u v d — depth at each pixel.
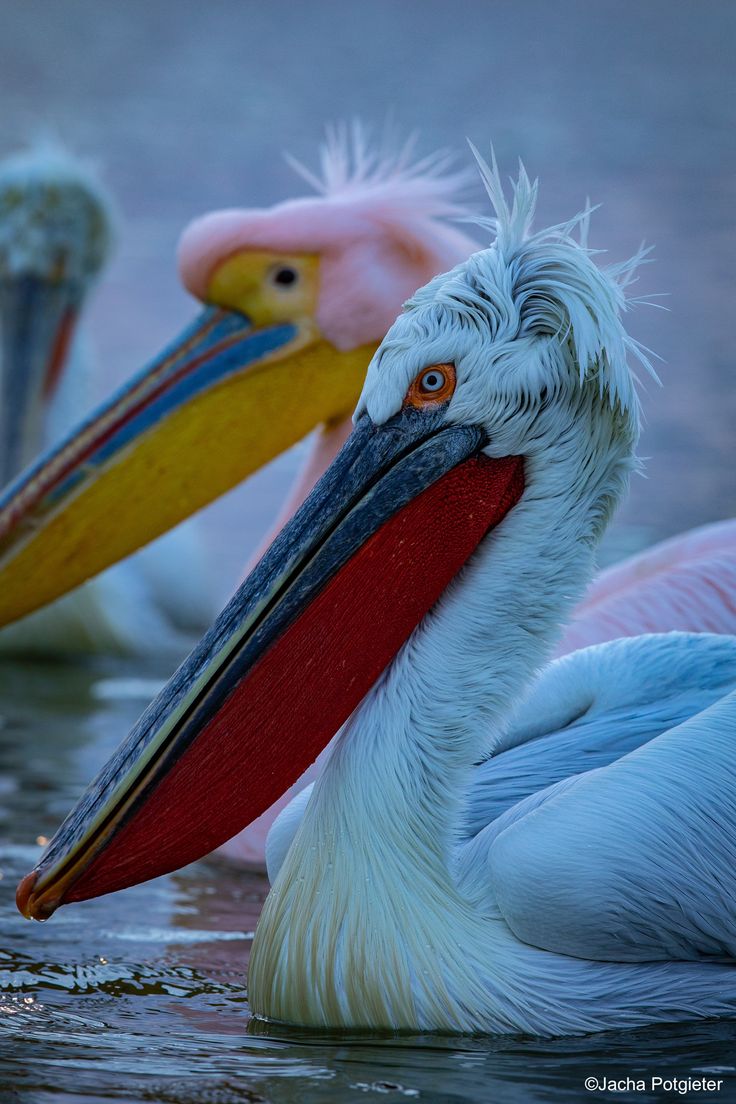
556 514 8.52
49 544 13.13
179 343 13.10
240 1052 7.84
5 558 13.17
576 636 11.72
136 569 22.41
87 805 8.37
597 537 8.71
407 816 8.30
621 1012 8.20
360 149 13.71
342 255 12.85
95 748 15.62
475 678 8.41
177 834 8.38
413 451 8.43
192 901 11.38
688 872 8.13
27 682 19.19
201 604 22.97
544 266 8.42
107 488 13.06
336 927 8.23
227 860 12.57
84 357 22.38
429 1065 7.62
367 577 8.41
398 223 12.90
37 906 8.36
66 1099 7.13
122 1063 7.66
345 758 8.43
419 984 8.12
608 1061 7.69
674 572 11.96
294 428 13.04
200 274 12.95
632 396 8.53
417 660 8.45
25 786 14.09
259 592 8.38
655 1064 7.65
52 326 22.09
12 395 21.92
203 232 12.91
